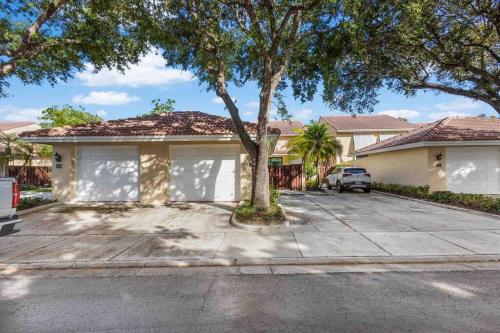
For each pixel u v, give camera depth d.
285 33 10.80
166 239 7.58
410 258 6.02
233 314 3.83
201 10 10.15
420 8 9.29
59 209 11.98
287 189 22.00
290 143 25.70
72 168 13.75
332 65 10.80
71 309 4.03
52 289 4.76
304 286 4.77
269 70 9.91
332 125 33.19
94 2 10.32
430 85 13.16
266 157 9.95
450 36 11.24
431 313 3.81
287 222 9.00
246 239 7.52
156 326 3.55
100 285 4.92
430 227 8.77
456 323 3.55
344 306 4.04
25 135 12.98
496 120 19.30
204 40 10.27
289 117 12.30
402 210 11.98
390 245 6.91
